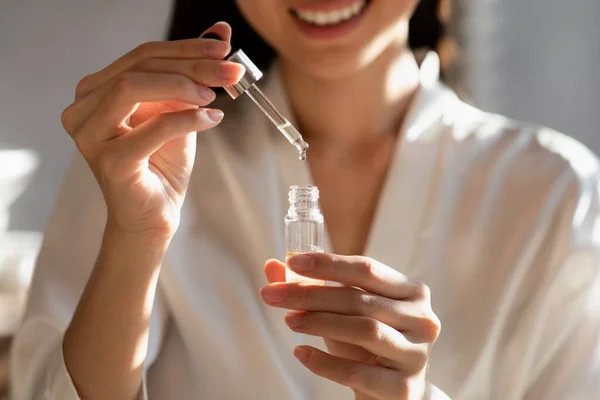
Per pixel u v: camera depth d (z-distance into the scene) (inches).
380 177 29.7
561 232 28.8
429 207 28.9
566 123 52.8
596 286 28.2
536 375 28.6
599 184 29.7
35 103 75.3
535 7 53.2
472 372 28.2
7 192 74.8
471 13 54.0
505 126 30.7
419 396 22.7
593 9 51.4
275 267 23.9
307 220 22.9
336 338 21.9
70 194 29.7
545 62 53.2
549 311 28.5
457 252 28.8
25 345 27.7
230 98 30.4
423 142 29.4
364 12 26.3
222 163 29.7
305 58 27.1
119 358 24.5
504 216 29.1
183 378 28.3
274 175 29.6
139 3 74.5
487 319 28.4
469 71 54.2
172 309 28.4
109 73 22.9
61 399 24.6
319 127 30.0
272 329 28.5
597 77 51.7
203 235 29.3
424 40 33.4
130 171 22.3
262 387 27.8
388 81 29.5
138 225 23.2
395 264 28.5
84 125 22.3
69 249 29.2
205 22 32.2
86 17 74.8
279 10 26.4
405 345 22.0
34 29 74.7
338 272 22.1
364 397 23.3
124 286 24.0
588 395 27.6
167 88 21.6
